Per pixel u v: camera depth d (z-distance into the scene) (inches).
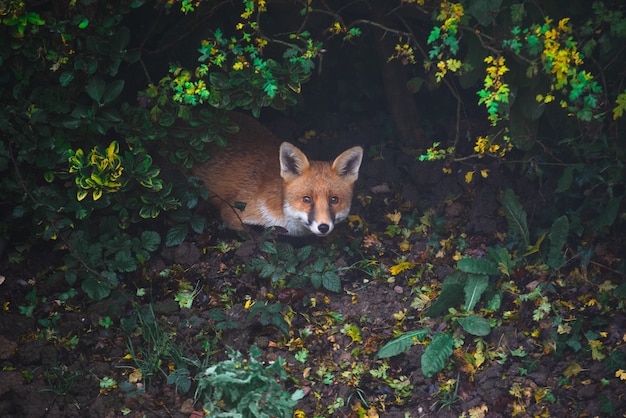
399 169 527.2
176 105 416.2
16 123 404.5
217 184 467.8
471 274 410.3
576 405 361.4
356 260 457.1
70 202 416.2
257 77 407.5
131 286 427.5
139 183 426.9
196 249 445.4
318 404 366.0
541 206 478.0
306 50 438.3
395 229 475.2
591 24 405.1
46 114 405.7
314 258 446.9
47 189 414.9
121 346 392.8
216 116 426.6
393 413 363.3
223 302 418.9
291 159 438.9
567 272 434.9
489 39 399.5
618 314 402.3
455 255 454.0
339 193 441.4
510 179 502.3
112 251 426.3
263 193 459.2
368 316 416.2
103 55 413.7
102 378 373.1
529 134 440.8
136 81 485.1
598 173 446.9
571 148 458.0
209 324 403.9
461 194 503.2
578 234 445.4
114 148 399.5
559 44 366.6
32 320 399.5
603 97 409.7
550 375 376.8
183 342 394.0
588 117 380.8
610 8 410.6
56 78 423.8
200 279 434.6
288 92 415.2
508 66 413.4
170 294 424.2
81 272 414.9
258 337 397.4
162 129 422.9
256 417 299.9
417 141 536.4
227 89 414.0
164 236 459.5
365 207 500.7
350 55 567.8
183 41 473.4
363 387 376.5
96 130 418.3
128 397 362.6
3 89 412.5
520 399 365.7
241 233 454.9
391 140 549.6
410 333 388.2
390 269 442.9
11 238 439.5
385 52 511.2
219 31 392.8
